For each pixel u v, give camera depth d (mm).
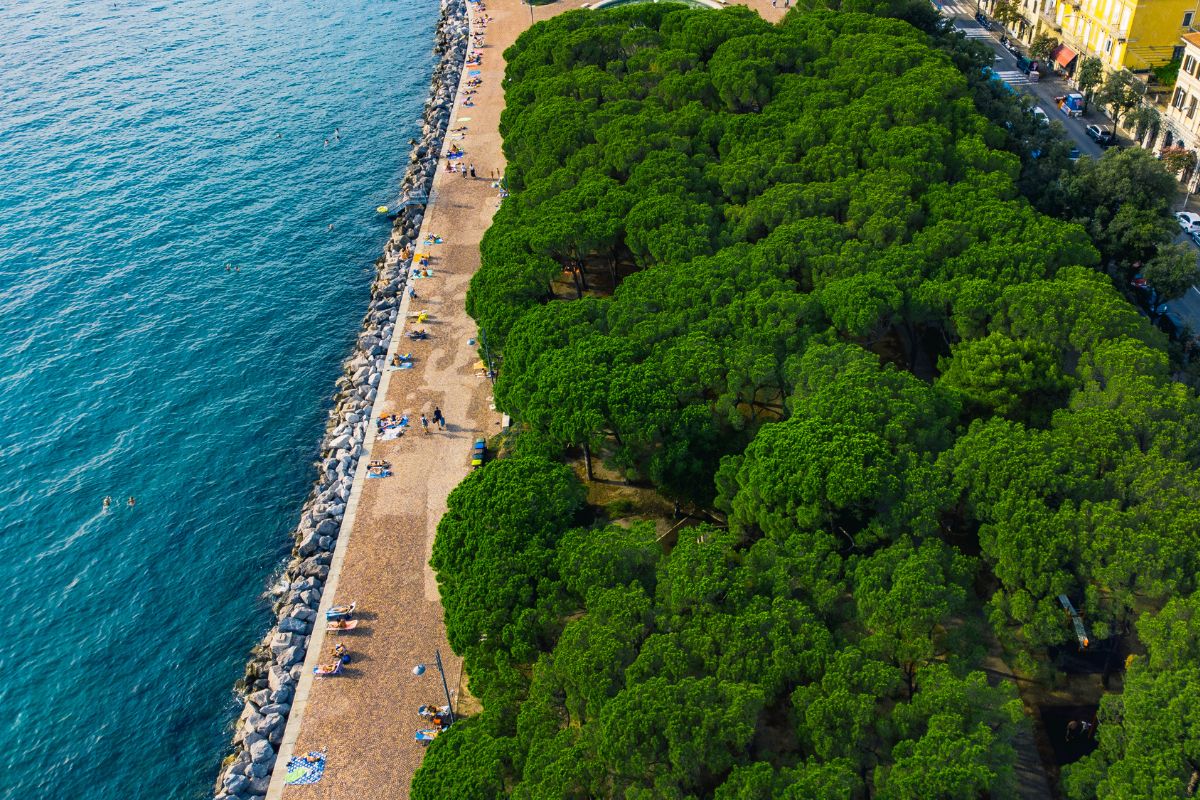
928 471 58969
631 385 69125
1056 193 96688
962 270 76875
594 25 130625
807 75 112312
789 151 95000
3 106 164125
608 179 96062
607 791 47188
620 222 89562
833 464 58500
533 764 48344
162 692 71688
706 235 86312
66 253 123938
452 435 87812
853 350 68750
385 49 190125
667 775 46219
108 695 71625
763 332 72375
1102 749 47656
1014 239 79312
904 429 61625
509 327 81688
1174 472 56031
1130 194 92625
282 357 106125
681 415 68625
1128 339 66812
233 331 110062
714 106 111062
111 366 104812
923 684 49750
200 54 188500
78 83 174250
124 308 113938
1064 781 47781
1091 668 58469
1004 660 56000
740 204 93500
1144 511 54344
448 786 49156
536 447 71062
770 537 59781
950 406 65938
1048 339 69500
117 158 147500
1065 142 105375
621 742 46844
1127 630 55156
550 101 113062
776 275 79625
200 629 76250
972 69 125875
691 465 68938
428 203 127625
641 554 57969
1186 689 45344
